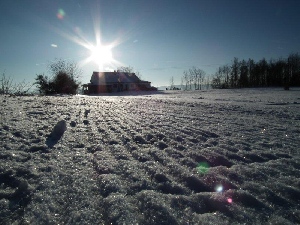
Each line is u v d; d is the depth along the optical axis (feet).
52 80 84.58
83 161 8.54
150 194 6.05
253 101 50.96
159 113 24.13
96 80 194.49
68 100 38.99
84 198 5.88
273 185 6.86
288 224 4.95
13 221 4.96
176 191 6.49
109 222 4.92
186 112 25.76
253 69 255.09
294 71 236.43
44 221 4.92
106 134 13.09
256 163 8.84
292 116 24.86
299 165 8.64
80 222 4.89
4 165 7.75
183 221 5.02
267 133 14.73
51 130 13.42
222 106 34.53
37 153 9.32
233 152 10.27
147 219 5.05
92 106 30.14
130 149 10.32
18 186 6.44
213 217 5.16
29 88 58.80
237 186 6.77
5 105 24.64
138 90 206.28
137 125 16.21
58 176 7.14
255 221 5.09
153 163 8.45
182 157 9.33
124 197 5.89
